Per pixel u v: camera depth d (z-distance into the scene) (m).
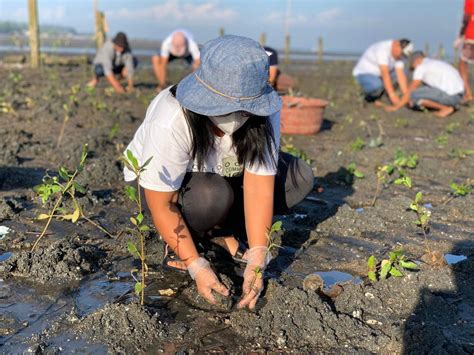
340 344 1.35
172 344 1.33
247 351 1.31
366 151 3.43
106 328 1.36
